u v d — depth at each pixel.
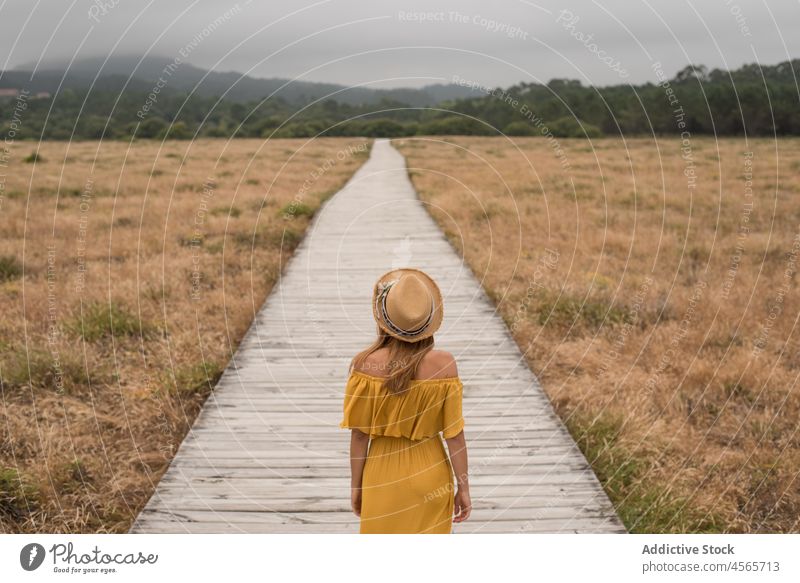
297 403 4.82
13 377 5.39
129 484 4.00
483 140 34.03
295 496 3.60
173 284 7.82
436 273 8.69
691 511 3.79
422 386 2.34
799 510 4.02
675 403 5.23
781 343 6.37
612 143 31.59
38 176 17.92
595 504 3.57
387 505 2.43
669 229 11.27
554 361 5.87
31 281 8.15
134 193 15.52
